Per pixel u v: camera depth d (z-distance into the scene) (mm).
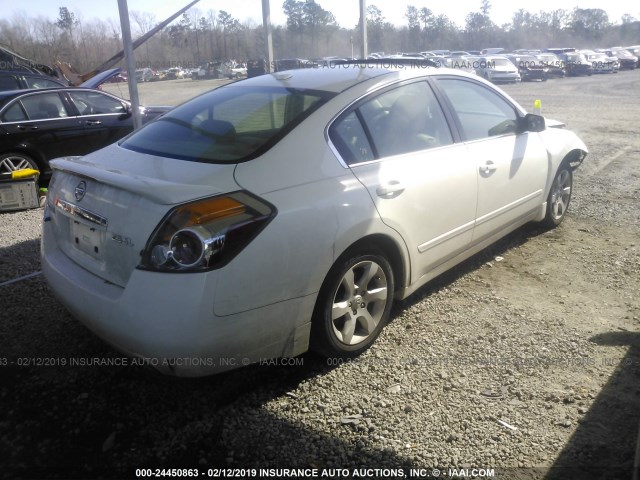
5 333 3725
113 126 8570
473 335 3654
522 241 5348
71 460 2617
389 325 3801
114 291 2777
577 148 5500
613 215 6121
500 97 4691
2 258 5117
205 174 2857
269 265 2744
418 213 3580
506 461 2566
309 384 3160
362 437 2738
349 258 3184
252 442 2723
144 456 2641
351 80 3641
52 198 3432
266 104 3479
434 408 2941
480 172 4113
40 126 7789
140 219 2676
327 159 3176
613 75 39250
